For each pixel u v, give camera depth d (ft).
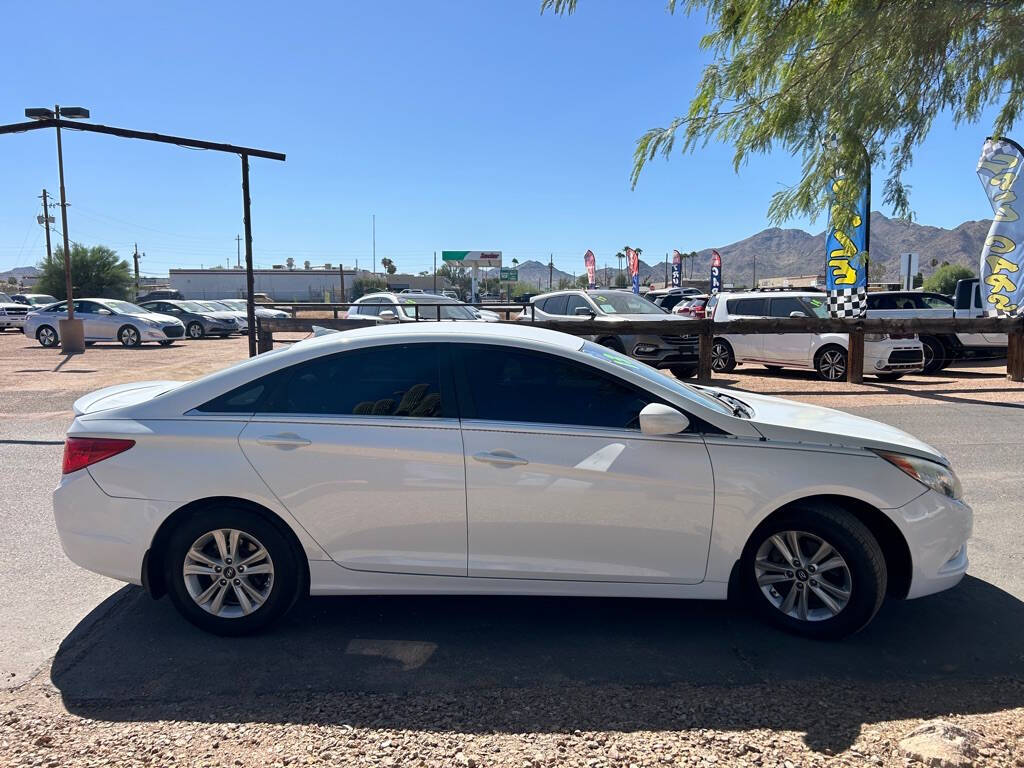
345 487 12.59
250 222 47.50
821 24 11.32
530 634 13.32
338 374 13.15
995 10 10.82
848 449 12.62
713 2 12.26
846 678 11.65
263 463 12.60
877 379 48.55
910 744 9.52
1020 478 23.77
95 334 80.28
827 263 44.65
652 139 12.72
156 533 12.80
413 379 13.08
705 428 12.74
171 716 10.57
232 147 45.52
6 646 12.78
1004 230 43.78
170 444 12.75
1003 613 14.14
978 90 12.09
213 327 98.48
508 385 13.03
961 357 52.70
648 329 42.93
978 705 10.82
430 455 12.53
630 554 12.68
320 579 12.91
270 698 11.07
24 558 16.99
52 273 149.07
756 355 52.01
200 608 12.98
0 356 67.97
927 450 13.08
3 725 10.32
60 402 39.42
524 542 12.63
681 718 10.44
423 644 12.91
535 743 9.81
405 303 62.39
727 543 12.65
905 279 79.51
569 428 12.67
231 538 12.88
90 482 12.86
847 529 12.41
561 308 51.03
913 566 12.67
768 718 10.44
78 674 11.82
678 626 13.61
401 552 12.80
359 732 10.11
